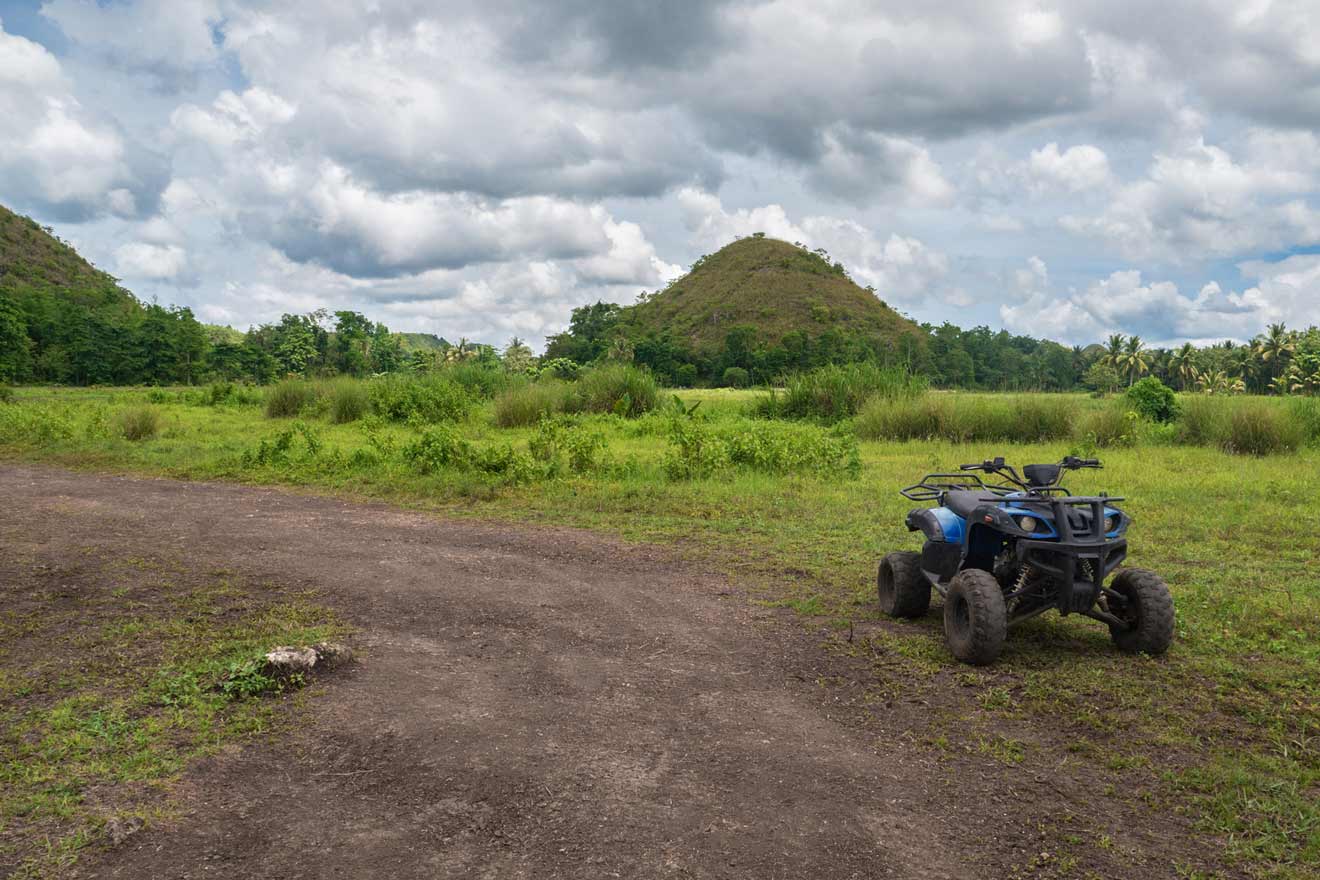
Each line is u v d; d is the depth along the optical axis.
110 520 9.95
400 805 3.62
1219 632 5.80
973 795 3.75
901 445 17.17
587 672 5.27
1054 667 5.23
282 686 4.88
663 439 18.81
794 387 23.77
